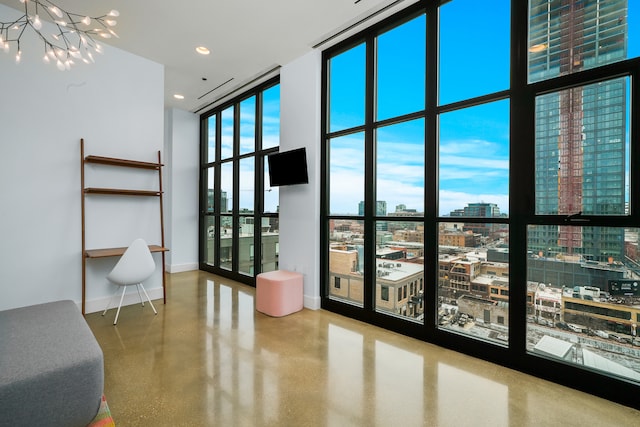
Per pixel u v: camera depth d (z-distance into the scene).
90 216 3.57
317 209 3.76
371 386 2.10
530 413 1.83
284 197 4.12
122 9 3.00
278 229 4.32
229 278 5.42
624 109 1.98
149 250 3.47
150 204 4.05
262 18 3.14
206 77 4.55
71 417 1.46
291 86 4.04
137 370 2.27
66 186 3.37
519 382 2.18
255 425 1.70
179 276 5.57
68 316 2.09
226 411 1.81
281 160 3.91
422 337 2.89
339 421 1.74
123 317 3.42
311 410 1.84
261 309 3.62
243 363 2.40
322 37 3.49
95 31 3.36
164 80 4.57
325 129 3.76
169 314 3.53
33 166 3.17
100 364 1.58
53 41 3.29
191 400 1.91
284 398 1.95
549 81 2.22
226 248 5.66
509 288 2.41
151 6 2.95
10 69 3.04
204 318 3.41
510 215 2.40
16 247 3.07
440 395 2.01
